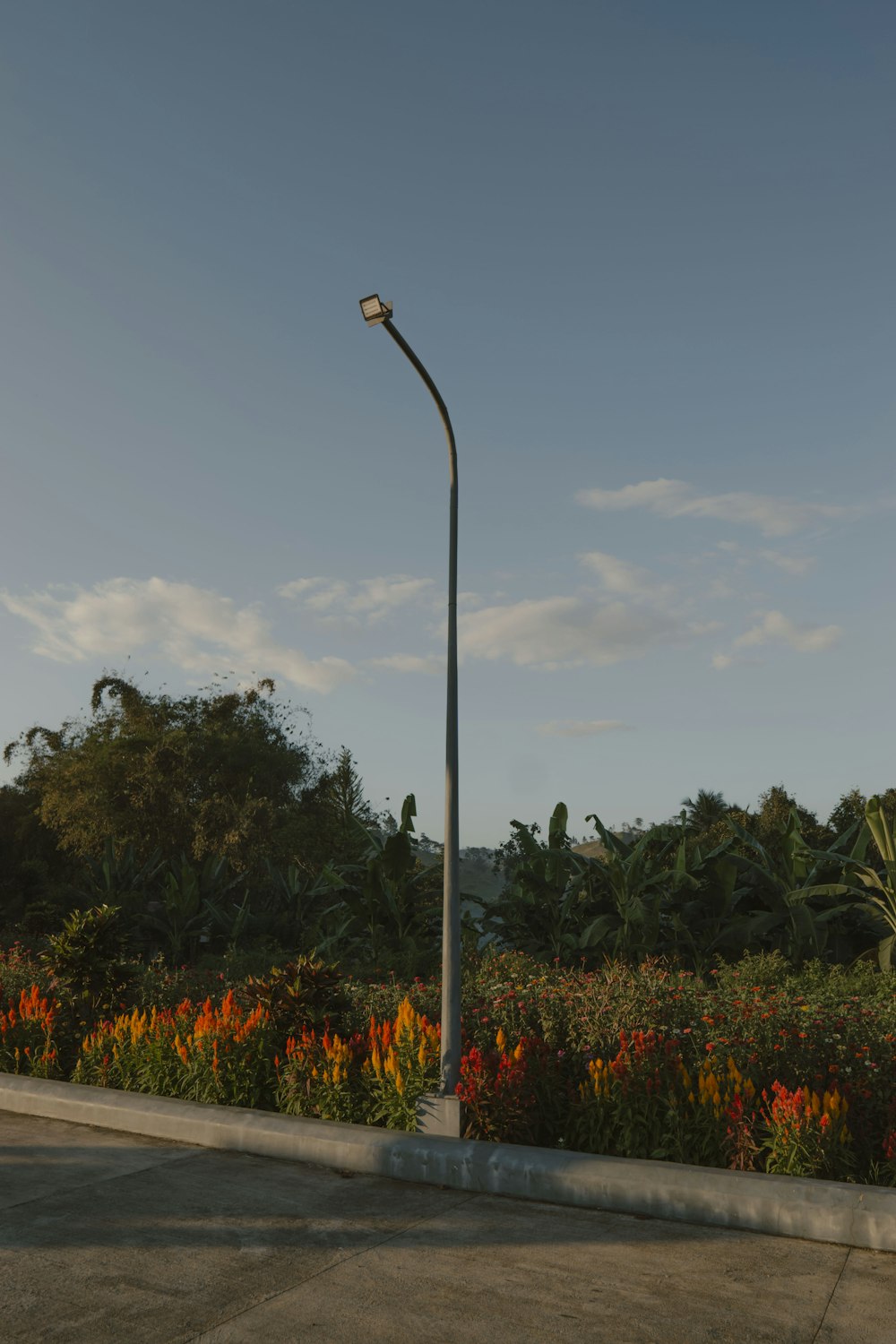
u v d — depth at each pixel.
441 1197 7.56
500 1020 9.88
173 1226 6.84
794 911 20.77
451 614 9.71
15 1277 5.91
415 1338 5.12
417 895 24.45
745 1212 6.75
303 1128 8.70
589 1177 7.33
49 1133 9.59
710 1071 8.26
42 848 43.28
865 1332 5.16
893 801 36.50
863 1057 8.16
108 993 12.80
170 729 37.84
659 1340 5.10
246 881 33.19
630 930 20.73
